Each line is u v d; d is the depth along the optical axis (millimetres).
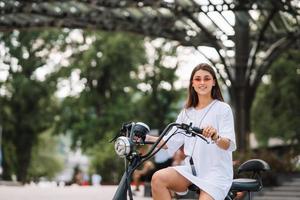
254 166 5184
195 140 4863
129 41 38312
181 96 40062
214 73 4973
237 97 21969
